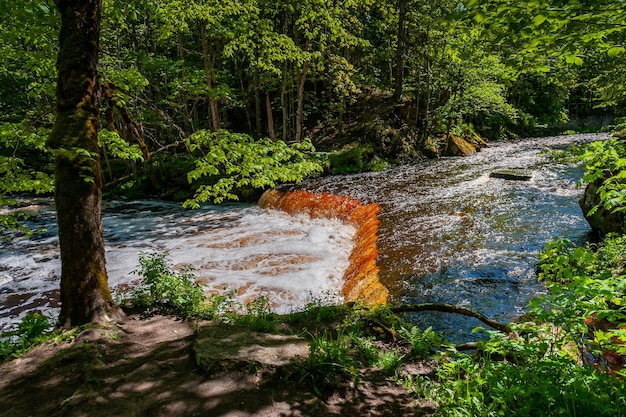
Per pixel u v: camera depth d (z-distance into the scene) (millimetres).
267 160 4738
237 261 9383
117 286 8328
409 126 21359
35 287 8594
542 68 3295
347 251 9852
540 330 2967
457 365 3139
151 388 3146
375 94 24625
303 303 7164
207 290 7754
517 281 6148
